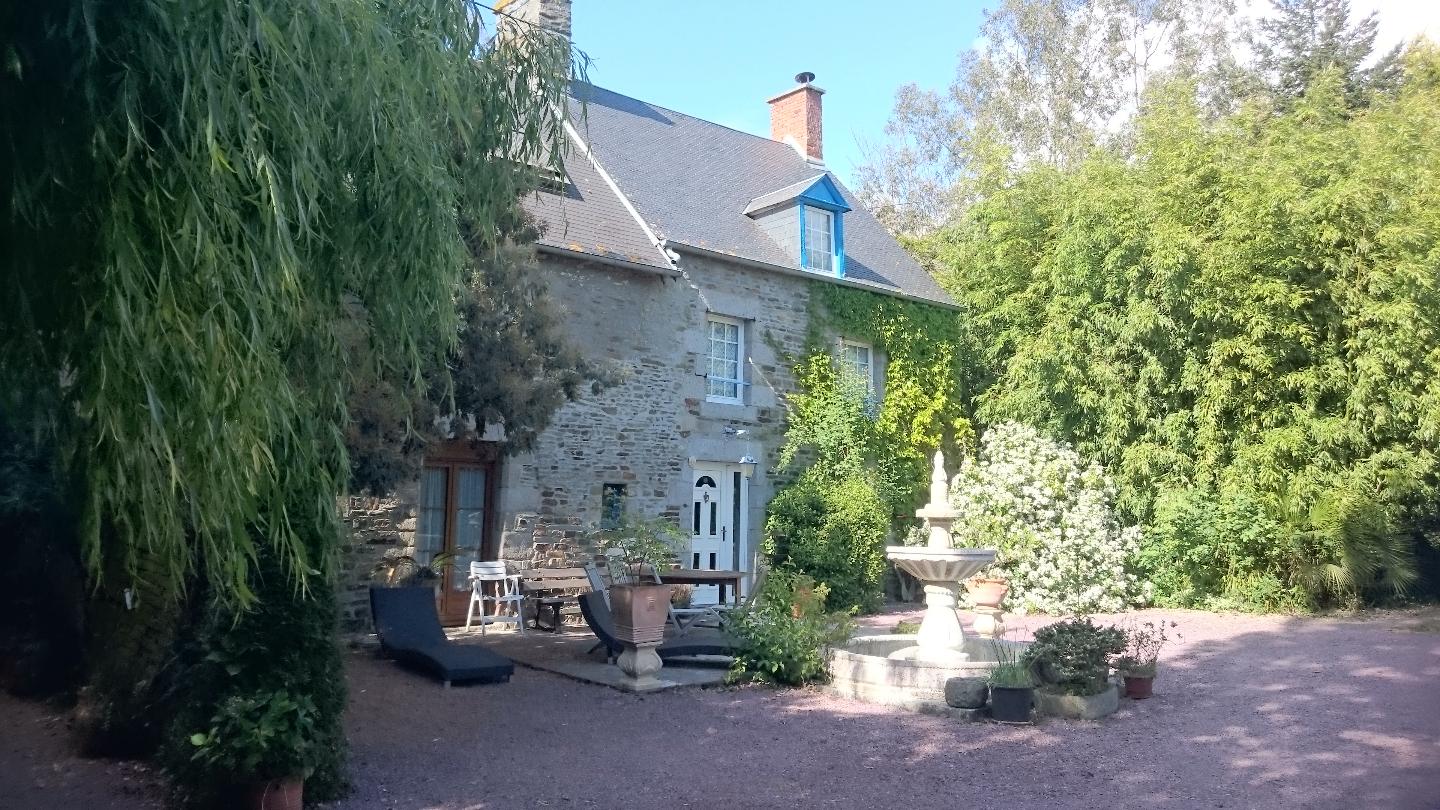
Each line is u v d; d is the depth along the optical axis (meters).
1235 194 13.20
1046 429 14.52
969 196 22.50
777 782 5.07
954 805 4.70
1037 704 6.66
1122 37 23.19
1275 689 7.57
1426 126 14.68
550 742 5.91
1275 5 25.98
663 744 5.88
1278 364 13.01
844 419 13.43
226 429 2.96
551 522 11.05
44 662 6.62
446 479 10.73
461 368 7.45
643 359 11.85
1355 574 12.28
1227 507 12.71
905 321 14.70
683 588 11.62
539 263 10.33
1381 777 5.12
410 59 4.34
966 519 13.31
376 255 4.20
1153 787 4.98
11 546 6.81
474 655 7.92
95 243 3.02
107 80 3.13
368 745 5.77
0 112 3.15
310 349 4.11
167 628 5.19
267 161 3.04
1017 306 15.22
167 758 4.58
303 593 4.51
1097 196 14.28
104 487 3.00
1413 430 12.55
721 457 12.52
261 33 3.11
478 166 5.33
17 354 3.43
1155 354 13.70
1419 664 8.65
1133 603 13.12
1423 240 12.34
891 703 7.02
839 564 12.49
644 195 13.04
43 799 4.68
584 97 5.55
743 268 13.00
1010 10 23.62
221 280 2.96
